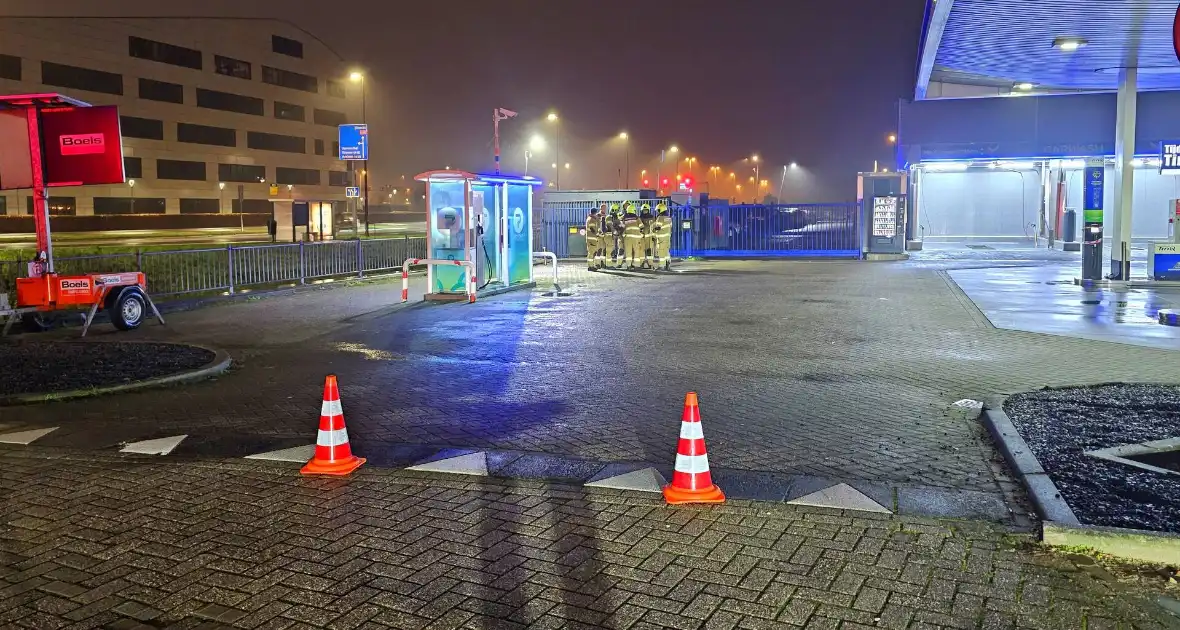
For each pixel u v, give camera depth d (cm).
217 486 602
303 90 9619
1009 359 1057
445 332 1347
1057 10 1465
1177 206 1978
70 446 709
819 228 3256
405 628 393
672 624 394
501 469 634
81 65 7550
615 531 509
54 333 1365
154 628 397
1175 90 2702
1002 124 2908
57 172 1327
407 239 2617
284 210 3853
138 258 1680
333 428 634
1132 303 1593
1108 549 468
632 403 851
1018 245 3619
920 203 4081
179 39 8319
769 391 898
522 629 391
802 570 451
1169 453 646
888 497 564
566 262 3045
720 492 566
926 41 1769
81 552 486
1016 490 577
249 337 1309
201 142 8562
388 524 525
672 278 2314
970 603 412
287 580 446
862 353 1120
